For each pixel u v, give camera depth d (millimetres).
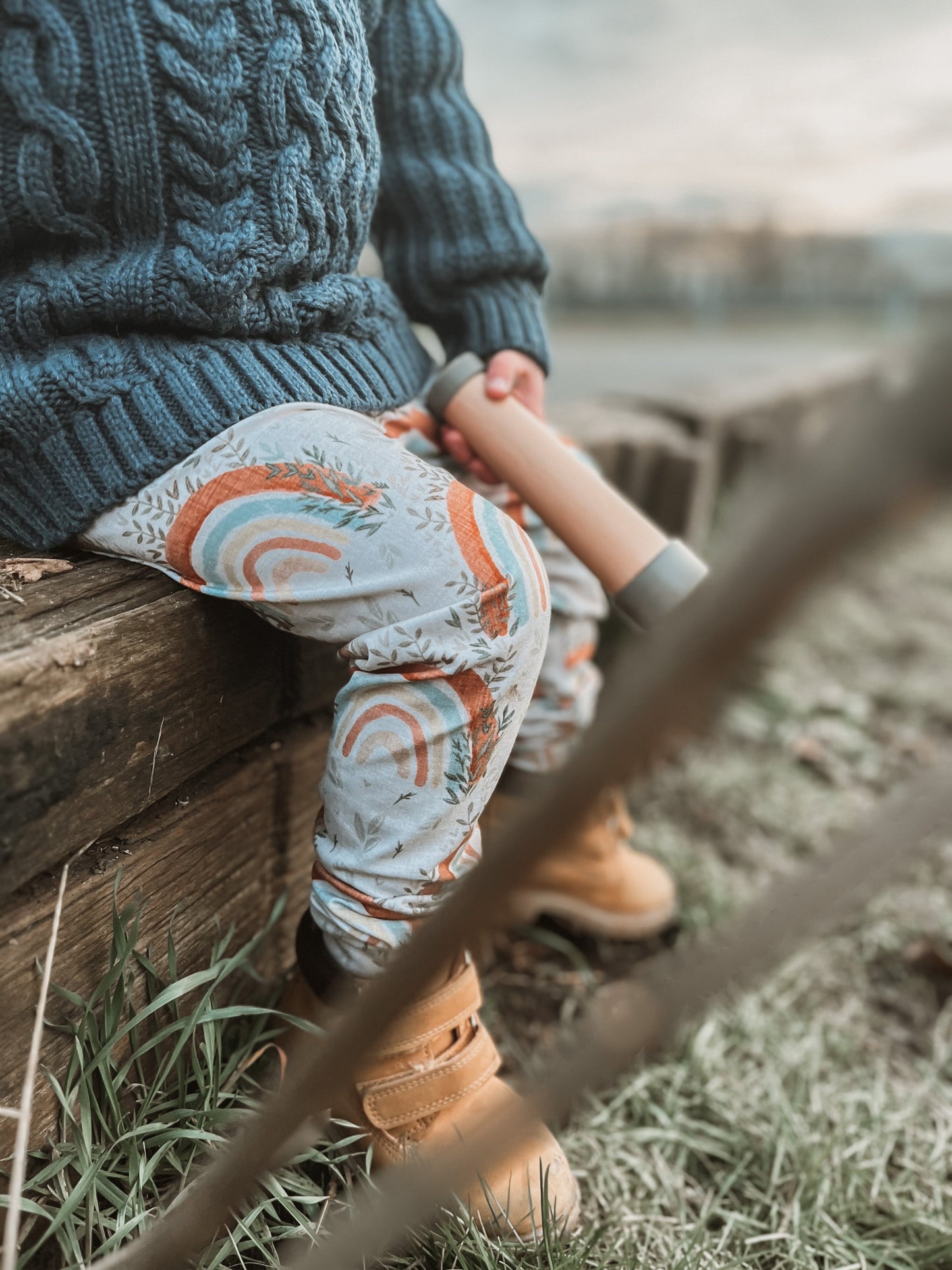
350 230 863
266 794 966
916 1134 1047
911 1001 1269
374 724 767
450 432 1024
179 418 772
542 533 1125
